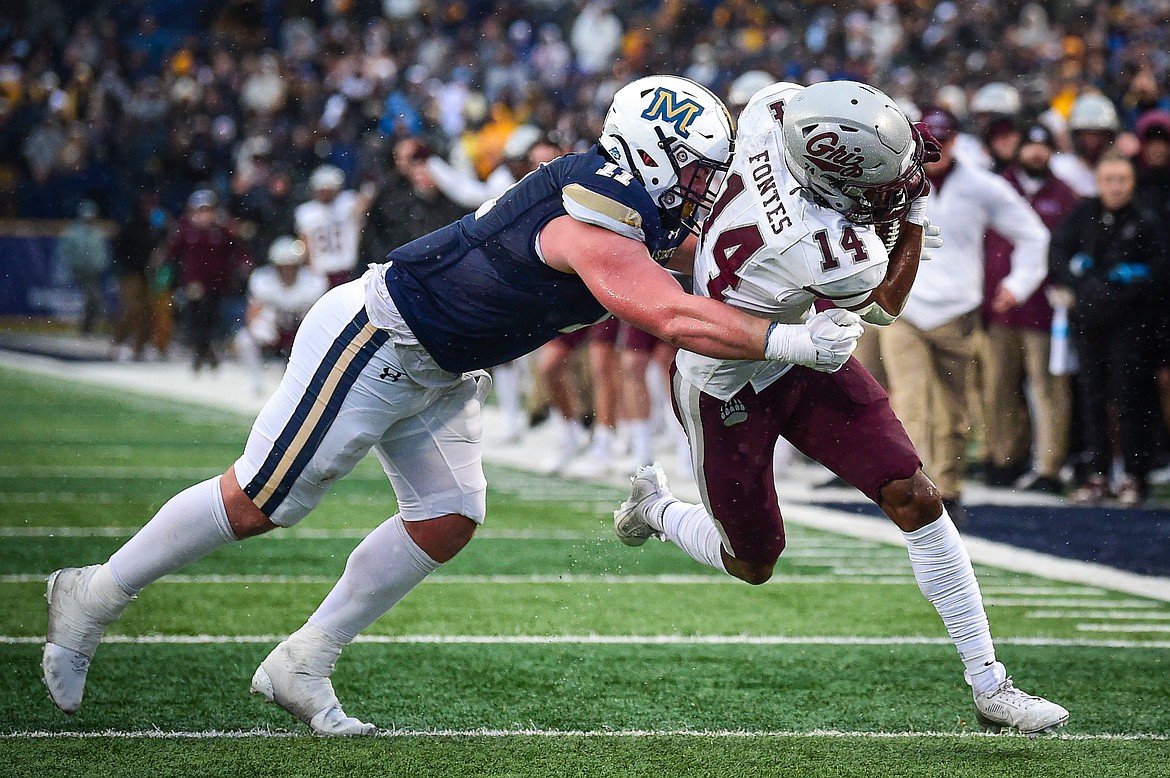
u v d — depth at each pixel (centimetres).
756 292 1269
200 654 1658
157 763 1263
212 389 5159
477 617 1872
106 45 7875
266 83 7438
